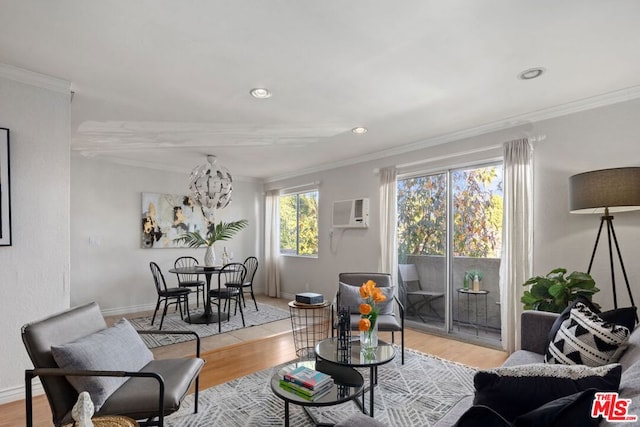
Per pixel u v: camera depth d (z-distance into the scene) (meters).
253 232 7.12
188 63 2.45
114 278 5.30
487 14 1.91
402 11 1.88
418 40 2.17
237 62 2.44
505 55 2.35
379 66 2.50
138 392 1.77
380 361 2.26
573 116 3.18
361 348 2.51
